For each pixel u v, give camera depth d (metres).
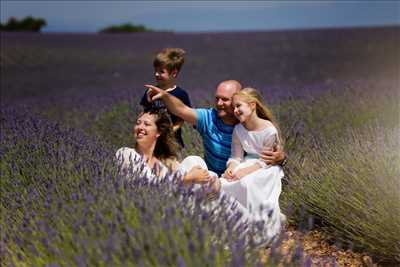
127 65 33.09
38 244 4.26
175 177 5.25
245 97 6.42
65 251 4.07
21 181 6.64
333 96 13.28
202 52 37.84
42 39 39.66
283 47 39.22
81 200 4.88
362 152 7.04
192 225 4.16
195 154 8.47
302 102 12.34
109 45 39.84
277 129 6.66
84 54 35.88
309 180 7.13
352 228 6.07
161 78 7.64
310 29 46.38
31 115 11.84
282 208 7.04
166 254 3.75
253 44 40.69
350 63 32.28
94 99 16.83
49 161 6.83
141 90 17.20
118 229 4.12
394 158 6.45
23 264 4.11
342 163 7.09
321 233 6.53
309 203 6.84
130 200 4.62
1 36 39.59
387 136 7.43
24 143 7.98
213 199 5.23
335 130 9.90
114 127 12.20
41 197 5.49
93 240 3.97
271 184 6.28
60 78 27.78
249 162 6.46
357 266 5.66
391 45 37.16
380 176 6.14
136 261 3.64
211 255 3.63
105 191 4.90
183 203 4.61
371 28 43.81
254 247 4.07
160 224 3.98
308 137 8.75
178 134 7.72
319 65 32.22
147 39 42.75
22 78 27.33
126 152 6.16
